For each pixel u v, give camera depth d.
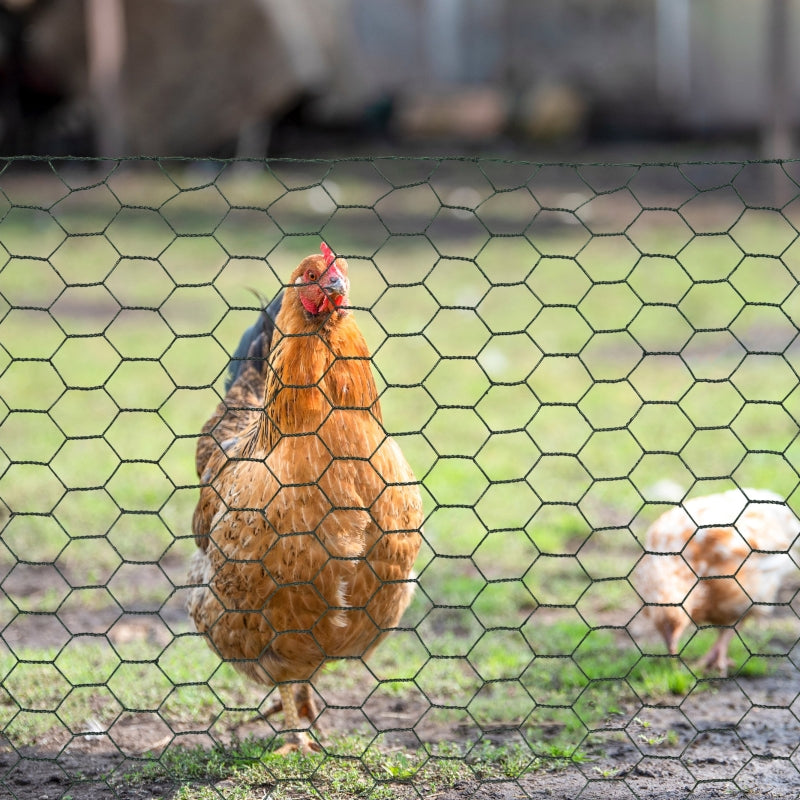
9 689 6.14
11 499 9.40
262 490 4.88
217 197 23.58
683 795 5.07
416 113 30.00
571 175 26.34
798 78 28.64
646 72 31.02
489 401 12.48
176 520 9.06
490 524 9.01
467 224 21.75
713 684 6.36
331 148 28.75
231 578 5.00
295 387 4.84
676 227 21.16
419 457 10.55
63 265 18.56
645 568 6.53
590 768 5.36
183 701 6.06
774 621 7.32
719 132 30.58
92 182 24.16
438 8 31.52
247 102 26.50
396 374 13.47
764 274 17.70
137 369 13.66
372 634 5.18
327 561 4.82
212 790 5.14
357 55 29.09
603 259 18.98
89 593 7.77
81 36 25.27
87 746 5.63
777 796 5.05
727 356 13.95
